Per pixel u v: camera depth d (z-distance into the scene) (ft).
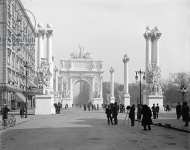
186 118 118.11
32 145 70.59
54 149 64.28
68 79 536.01
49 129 111.14
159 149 64.59
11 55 263.90
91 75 538.06
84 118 184.96
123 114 245.24
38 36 255.50
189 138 84.48
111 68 461.78
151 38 275.59
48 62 251.39
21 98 284.82
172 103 497.87
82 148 65.51
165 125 122.72
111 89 460.96
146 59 275.80
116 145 70.33
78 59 540.93
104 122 150.10
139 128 116.98
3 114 120.88
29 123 141.69
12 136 89.35
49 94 236.84
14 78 278.46
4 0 231.30
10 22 241.96
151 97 259.39
